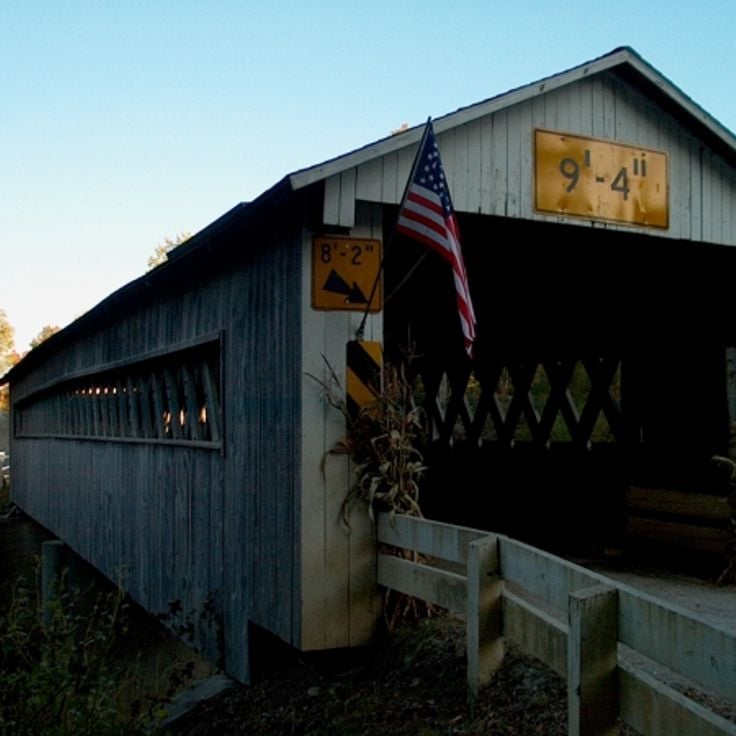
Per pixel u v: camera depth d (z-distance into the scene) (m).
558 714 3.84
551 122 5.94
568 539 8.66
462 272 5.01
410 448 5.46
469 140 5.66
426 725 4.30
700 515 7.01
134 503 9.95
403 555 5.48
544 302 9.33
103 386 12.19
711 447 8.02
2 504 24.56
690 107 6.20
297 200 5.50
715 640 2.62
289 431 5.62
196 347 7.72
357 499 5.47
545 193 5.88
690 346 8.37
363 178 5.30
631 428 9.09
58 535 15.58
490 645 4.30
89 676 4.78
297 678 5.80
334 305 5.43
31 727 4.28
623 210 6.15
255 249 6.31
